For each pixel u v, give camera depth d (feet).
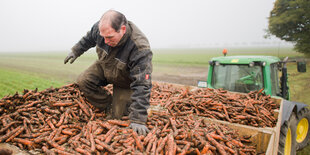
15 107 10.09
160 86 18.20
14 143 8.03
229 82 18.60
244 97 15.23
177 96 15.12
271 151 8.43
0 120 8.97
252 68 17.29
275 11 71.51
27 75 65.21
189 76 68.64
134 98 8.81
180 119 11.02
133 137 8.11
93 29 10.34
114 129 8.59
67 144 8.25
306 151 17.88
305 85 45.57
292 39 70.23
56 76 66.13
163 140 7.99
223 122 11.02
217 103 12.48
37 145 7.98
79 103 11.03
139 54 8.93
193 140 8.16
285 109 13.75
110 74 10.28
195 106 12.63
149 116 11.46
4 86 44.60
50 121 9.36
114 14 8.28
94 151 7.48
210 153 7.74
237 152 8.79
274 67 17.62
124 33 8.73
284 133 12.71
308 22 65.21
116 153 7.48
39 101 10.52
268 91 16.28
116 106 11.05
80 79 10.94
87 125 9.33
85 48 11.39
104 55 9.82
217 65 19.42
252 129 10.13
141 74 8.87
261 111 12.30
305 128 17.63
